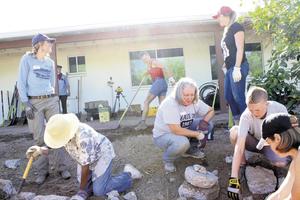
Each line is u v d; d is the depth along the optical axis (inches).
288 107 184.2
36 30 362.9
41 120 167.0
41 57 165.5
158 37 434.0
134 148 200.2
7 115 450.3
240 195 143.9
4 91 451.2
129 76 443.8
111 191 148.4
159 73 248.8
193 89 157.3
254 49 415.5
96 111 405.4
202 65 436.5
